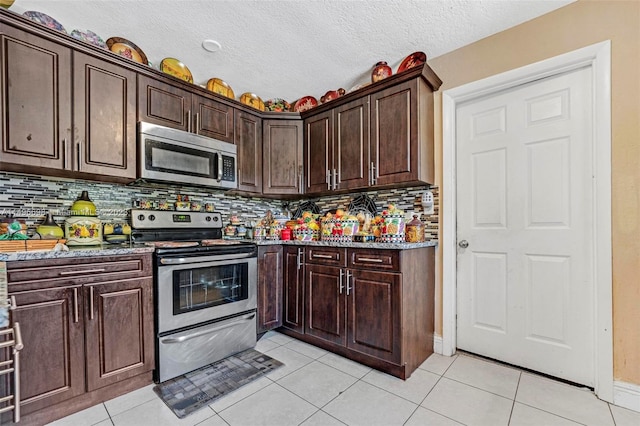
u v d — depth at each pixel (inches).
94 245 76.8
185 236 97.7
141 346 67.5
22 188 72.5
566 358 71.9
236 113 103.5
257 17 72.9
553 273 74.2
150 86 81.3
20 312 53.3
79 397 59.5
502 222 82.4
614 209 63.7
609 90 64.7
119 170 75.2
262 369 76.9
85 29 75.8
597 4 66.9
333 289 87.0
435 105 91.0
